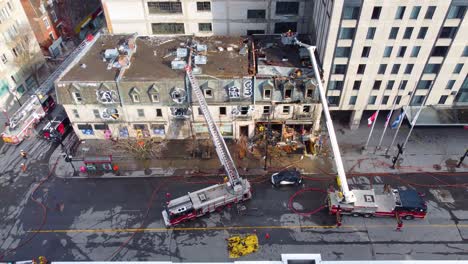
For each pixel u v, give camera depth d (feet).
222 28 205.57
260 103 173.17
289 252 146.30
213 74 172.24
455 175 171.63
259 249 147.33
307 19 199.31
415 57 165.78
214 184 170.50
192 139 189.57
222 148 163.73
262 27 204.03
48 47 241.76
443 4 148.66
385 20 153.38
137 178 173.99
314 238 150.41
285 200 163.73
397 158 176.45
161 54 188.44
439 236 150.10
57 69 219.41
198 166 177.88
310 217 157.48
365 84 175.83
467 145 184.44
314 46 171.63
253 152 182.60
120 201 165.27
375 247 147.02
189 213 151.94
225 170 166.71
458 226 153.07
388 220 155.33
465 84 177.27
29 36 214.28
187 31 207.82
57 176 176.24
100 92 170.91
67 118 195.62
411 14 151.94
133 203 164.35
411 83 176.14
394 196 152.76
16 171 179.42
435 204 160.56
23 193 169.99
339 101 182.60
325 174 173.58
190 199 153.07
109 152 184.85
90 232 154.71
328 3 156.87
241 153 181.27
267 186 169.17
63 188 171.32
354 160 178.70
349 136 190.08
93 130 187.73
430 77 173.88
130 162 180.55
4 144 192.44
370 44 161.07
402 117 167.73
